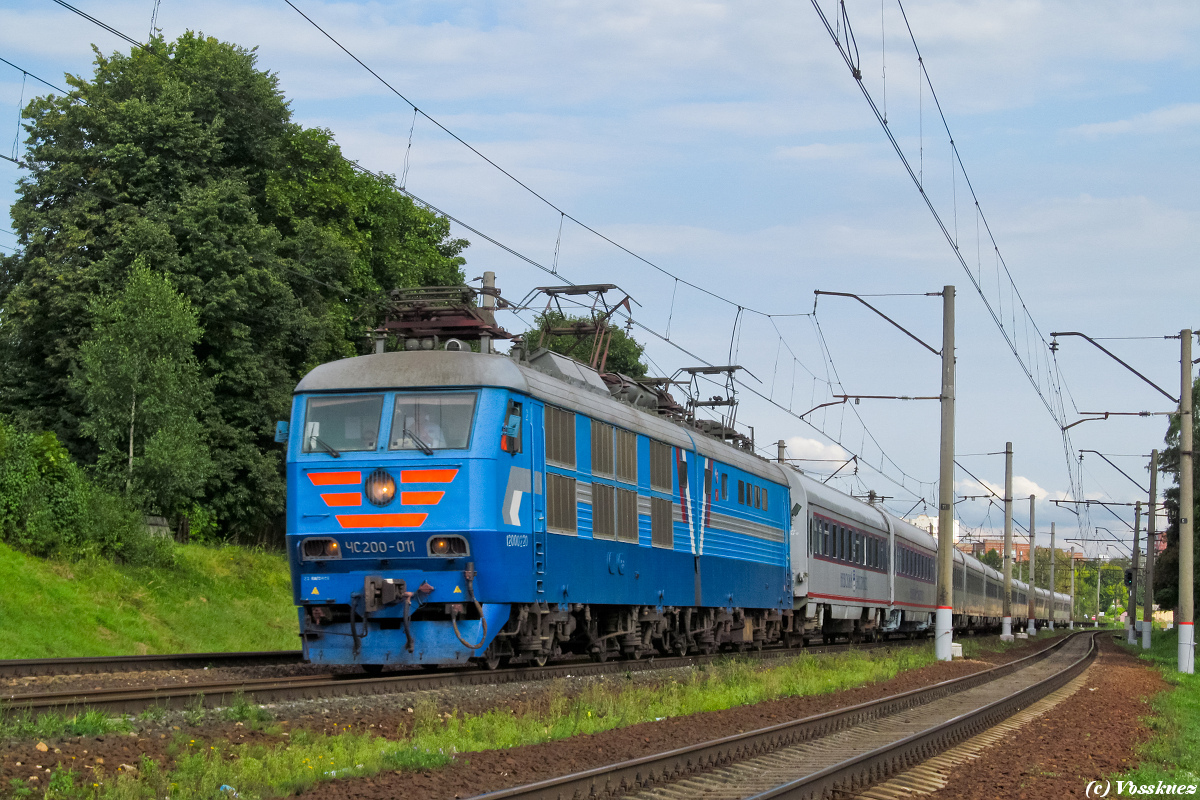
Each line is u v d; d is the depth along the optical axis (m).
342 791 8.57
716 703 15.79
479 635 15.57
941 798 9.87
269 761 9.21
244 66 36.91
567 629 18.23
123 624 23.12
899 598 42.03
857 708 15.20
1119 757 13.22
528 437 16.47
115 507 27.00
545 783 8.48
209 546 33.44
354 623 15.59
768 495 28.77
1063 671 26.81
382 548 15.50
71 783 8.00
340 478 15.70
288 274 36.72
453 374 15.94
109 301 30.27
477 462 15.50
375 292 43.06
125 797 7.82
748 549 26.72
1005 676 26.30
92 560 24.97
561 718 12.81
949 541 30.70
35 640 20.20
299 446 16.00
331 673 16.94
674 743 11.93
